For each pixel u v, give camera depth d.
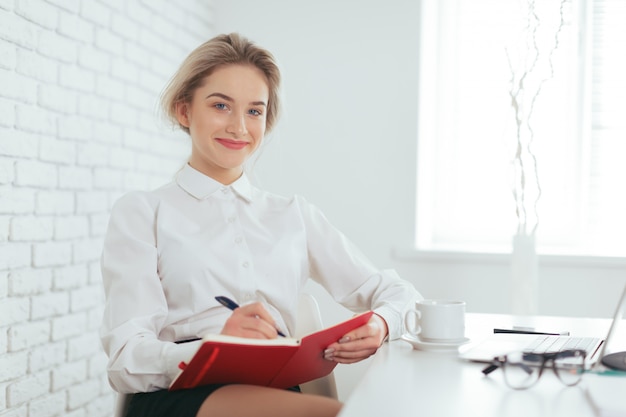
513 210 3.68
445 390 1.09
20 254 2.36
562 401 1.03
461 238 3.75
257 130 1.75
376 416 0.95
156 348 1.43
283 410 1.24
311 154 3.62
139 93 3.08
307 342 1.28
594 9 3.55
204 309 1.63
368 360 3.20
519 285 3.04
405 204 3.54
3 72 2.26
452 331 1.45
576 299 3.35
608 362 1.19
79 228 2.68
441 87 3.77
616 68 3.54
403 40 3.54
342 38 3.60
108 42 2.82
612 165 3.56
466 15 3.72
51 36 2.48
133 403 1.43
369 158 3.57
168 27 3.30
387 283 1.85
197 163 1.78
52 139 2.51
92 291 2.77
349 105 3.59
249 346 1.19
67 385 2.62
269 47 3.67
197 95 1.73
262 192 1.88
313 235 1.87
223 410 1.25
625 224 3.55
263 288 1.70
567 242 3.62
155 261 1.63
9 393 2.32
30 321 2.42
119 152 2.93
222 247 1.69
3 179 2.27
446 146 3.77
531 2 3.26
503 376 1.13
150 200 1.71
